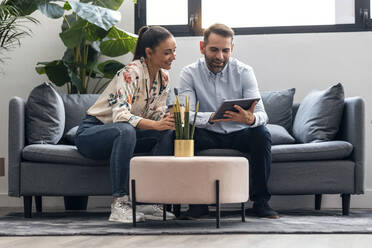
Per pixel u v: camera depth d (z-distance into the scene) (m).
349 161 3.12
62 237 2.25
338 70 3.99
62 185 3.08
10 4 3.85
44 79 4.16
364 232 2.34
